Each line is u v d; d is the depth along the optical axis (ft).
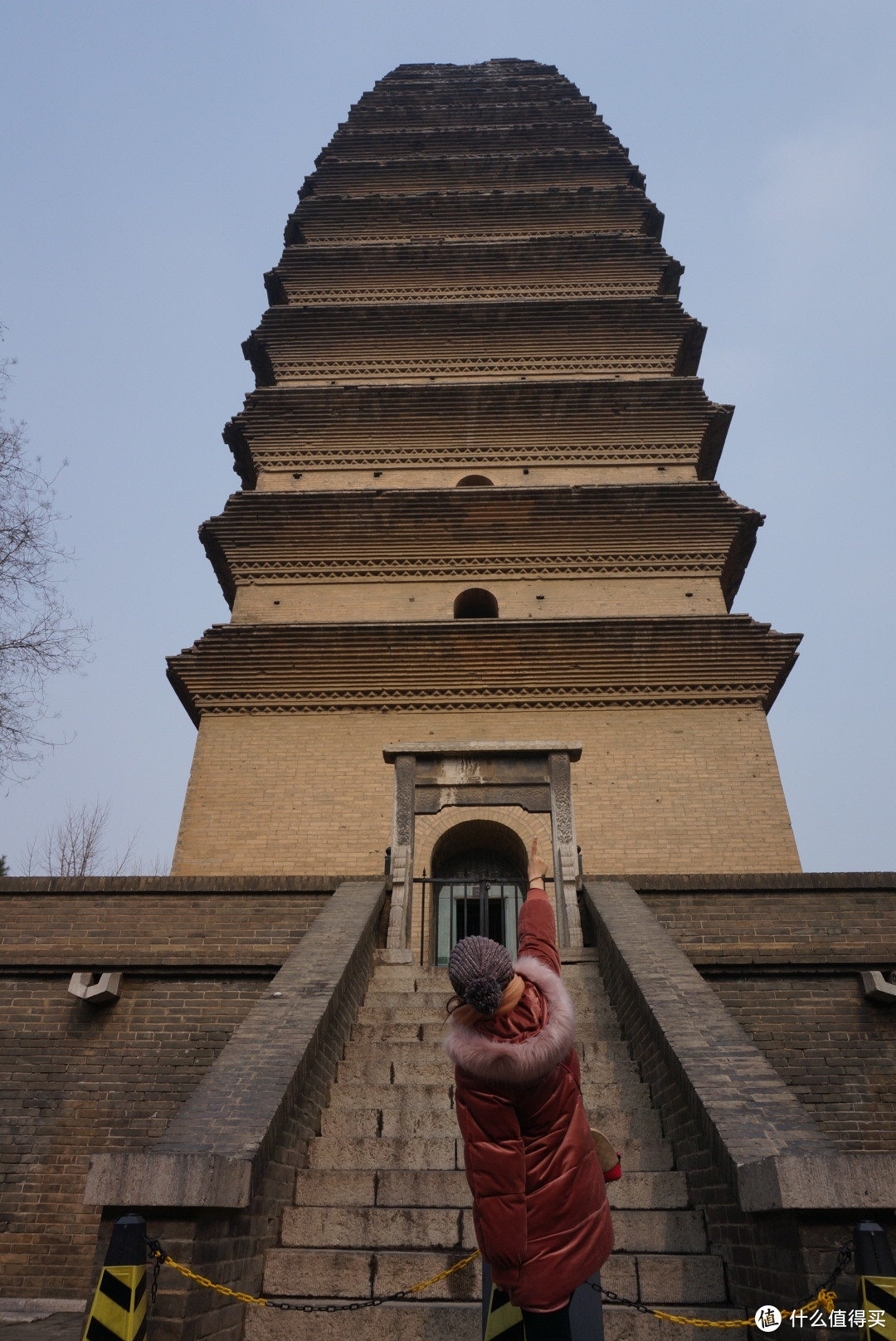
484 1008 10.97
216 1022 33.22
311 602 63.57
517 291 80.79
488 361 76.18
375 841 53.47
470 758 42.24
